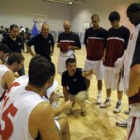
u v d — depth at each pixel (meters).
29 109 0.92
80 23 17.36
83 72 3.13
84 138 2.52
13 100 1.00
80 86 3.19
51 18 17.22
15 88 1.09
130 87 1.35
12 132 0.95
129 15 1.62
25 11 15.91
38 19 16.58
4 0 14.97
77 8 17.48
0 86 1.85
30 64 1.02
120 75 3.04
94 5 15.86
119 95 3.24
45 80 1.01
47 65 1.01
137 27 1.62
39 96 1.00
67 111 3.17
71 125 2.85
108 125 2.87
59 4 17.41
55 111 1.70
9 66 2.02
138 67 1.28
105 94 4.16
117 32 3.04
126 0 13.34
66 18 17.98
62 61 3.81
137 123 1.49
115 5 14.15
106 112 3.29
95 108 3.46
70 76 3.14
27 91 1.01
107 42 3.20
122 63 2.74
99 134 2.62
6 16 15.20
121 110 3.35
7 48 2.38
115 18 2.96
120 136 2.58
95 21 3.34
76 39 3.78
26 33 12.00
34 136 0.94
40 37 3.58
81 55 10.62
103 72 3.54
